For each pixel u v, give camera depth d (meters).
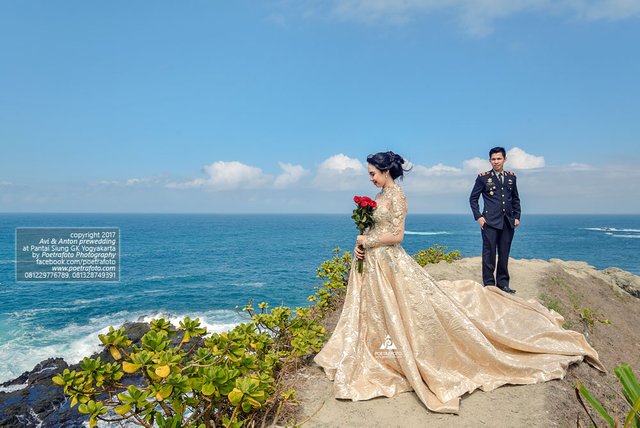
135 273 30.23
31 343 13.69
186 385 2.82
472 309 5.46
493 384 4.35
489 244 7.23
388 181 4.70
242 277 27.72
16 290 23.44
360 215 4.61
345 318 4.79
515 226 7.27
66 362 11.86
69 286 24.67
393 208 4.48
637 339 7.84
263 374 3.75
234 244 59.94
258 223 173.50
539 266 10.51
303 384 4.52
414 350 4.25
